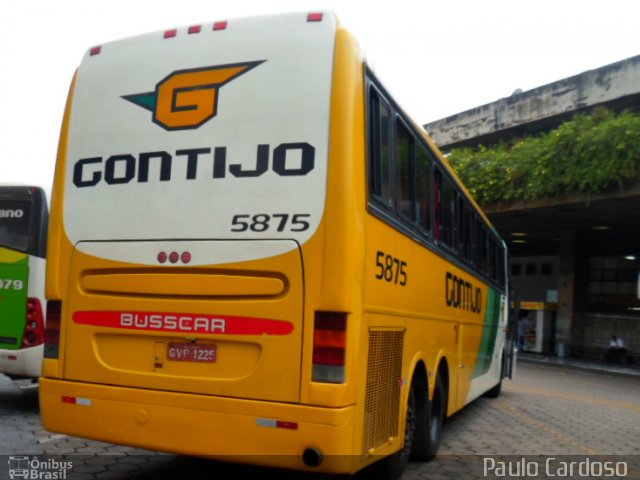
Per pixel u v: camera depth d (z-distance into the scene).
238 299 4.11
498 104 24.83
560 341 28.08
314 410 3.86
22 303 7.77
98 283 4.50
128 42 4.76
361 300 4.09
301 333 3.95
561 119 22.80
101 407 4.36
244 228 4.14
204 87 4.41
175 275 4.27
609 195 17.78
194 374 4.17
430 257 6.06
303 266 3.98
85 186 4.66
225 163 4.25
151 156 4.47
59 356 4.57
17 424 7.07
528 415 10.49
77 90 4.84
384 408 4.61
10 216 7.95
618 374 21.95
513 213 21.55
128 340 4.39
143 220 4.42
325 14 4.27
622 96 20.42
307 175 4.06
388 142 4.83
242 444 3.99
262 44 4.32
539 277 31.95
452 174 7.23
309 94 4.16
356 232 4.03
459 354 7.63
